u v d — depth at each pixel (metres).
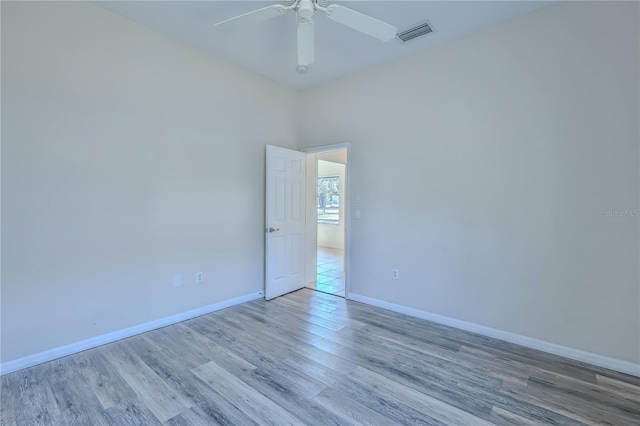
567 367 2.30
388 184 3.48
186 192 3.15
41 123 2.28
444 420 1.74
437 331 2.94
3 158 2.14
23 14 2.20
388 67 3.45
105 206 2.61
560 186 2.47
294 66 3.61
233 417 1.76
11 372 2.19
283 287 4.05
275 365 2.31
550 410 1.83
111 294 2.66
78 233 2.47
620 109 2.23
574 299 2.43
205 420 1.73
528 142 2.61
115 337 2.69
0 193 2.14
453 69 2.99
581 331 2.41
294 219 4.19
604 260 2.31
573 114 2.41
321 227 8.55
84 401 1.89
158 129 2.92
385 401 1.90
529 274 2.63
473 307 2.93
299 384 2.07
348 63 3.51
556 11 2.45
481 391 2.01
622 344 2.26
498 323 2.79
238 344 2.64
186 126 3.13
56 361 2.35
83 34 2.46
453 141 3.01
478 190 2.88
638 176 2.18
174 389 2.01
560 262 2.49
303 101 4.32
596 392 2.00
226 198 3.51
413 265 3.31
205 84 3.27
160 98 2.92
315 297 3.96
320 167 8.56
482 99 2.83
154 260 2.93
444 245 3.10
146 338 2.74
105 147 2.59
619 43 2.22
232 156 3.55
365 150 3.67
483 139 2.84
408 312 3.36
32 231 2.27
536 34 2.55
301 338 2.76
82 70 2.46
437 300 3.15
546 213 2.54
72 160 2.43
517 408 1.84
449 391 2.00
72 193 2.44
